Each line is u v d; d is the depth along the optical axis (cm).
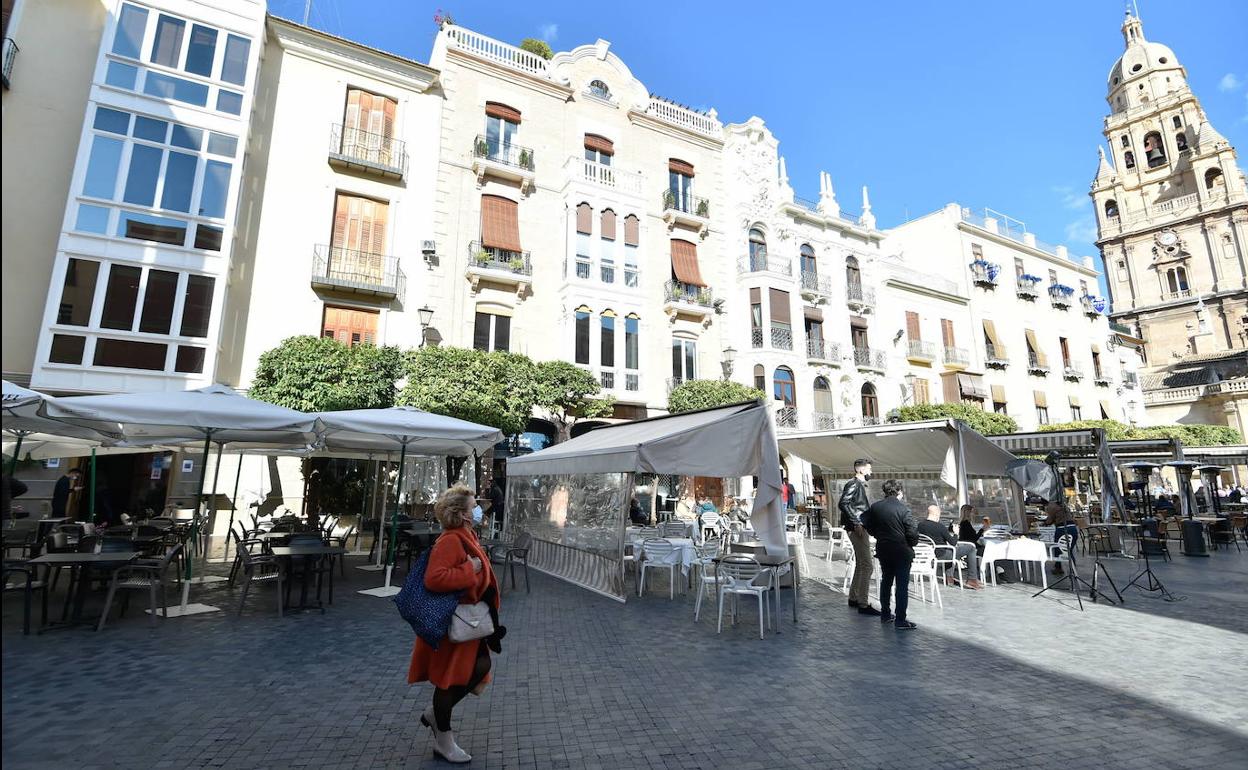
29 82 1440
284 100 1814
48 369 1337
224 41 1612
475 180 2088
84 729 444
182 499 1537
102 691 515
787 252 2709
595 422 2177
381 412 916
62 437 1009
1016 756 428
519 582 1088
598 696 527
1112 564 1366
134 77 1498
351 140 1891
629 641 695
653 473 860
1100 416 3781
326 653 628
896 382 2939
